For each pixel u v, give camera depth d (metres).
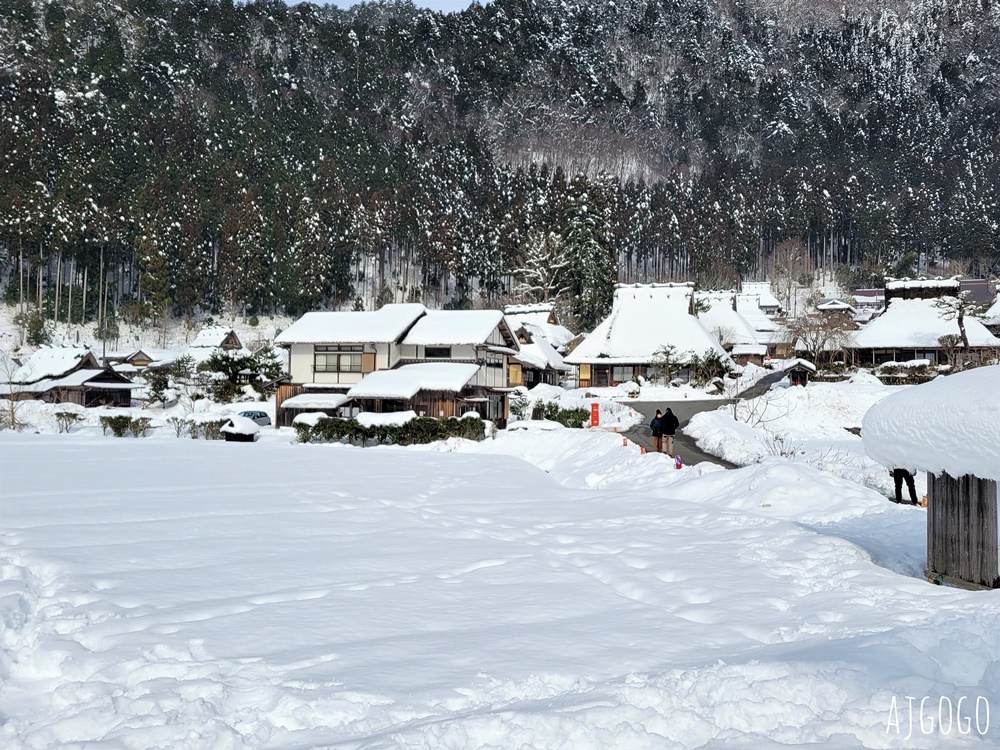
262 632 7.38
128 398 80.62
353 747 4.77
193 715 5.41
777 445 31.03
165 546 11.73
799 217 173.50
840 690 5.58
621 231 157.00
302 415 47.28
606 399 54.91
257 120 188.62
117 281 136.88
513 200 159.12
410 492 19.58
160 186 141.00
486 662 6.44
